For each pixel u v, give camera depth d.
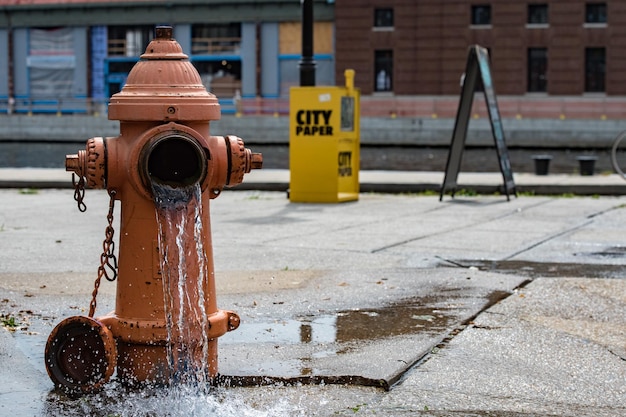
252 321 7.38
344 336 6.87
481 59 16.91
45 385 5.75
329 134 16.62
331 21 62.28
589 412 5.30
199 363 5.59
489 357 6.35
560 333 6.98
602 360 6.32
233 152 5.66
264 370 5.99
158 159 5.51
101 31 66.25
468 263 10.12
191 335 5.53
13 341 6.70
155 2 64.56
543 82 59.84
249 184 19.03
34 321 7.33
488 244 11.52
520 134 53.28
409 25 60.62
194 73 5.63
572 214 14.84
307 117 16.69
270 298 8.23
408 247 11.26
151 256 5.53
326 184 16.70
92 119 60.06
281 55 63.69
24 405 5.39
